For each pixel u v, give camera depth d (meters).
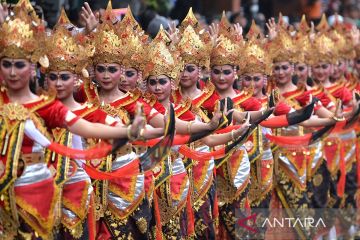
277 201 23.47
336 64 26.34
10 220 15.61
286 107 22.02
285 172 23.33
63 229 17.02
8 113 15.32
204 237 20.55
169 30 21.58
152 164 16.00
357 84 26.95
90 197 17.28
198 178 20.31
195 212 20.41
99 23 18.44
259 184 22.25
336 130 21.72
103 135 15.33
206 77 22.44
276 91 20.83
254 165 22.16
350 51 26.73
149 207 18.58
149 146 17.94
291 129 23.11
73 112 16.83
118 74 18.22
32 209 15.61
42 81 17.52
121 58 18.17
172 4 30.98
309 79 25.11
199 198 20.38
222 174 21.34
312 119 21.47
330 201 25.17
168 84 19.19
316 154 23.80
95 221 17.70
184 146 19.59
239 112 19.89
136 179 18.11
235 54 21.06
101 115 16.94
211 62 21.09
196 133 17.62
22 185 15.56
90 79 17.67
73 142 16.88
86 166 17.20
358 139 26.52
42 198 15.70
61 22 18.45
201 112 20.41
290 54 23.52
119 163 17.83
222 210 21.55
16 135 15.32
